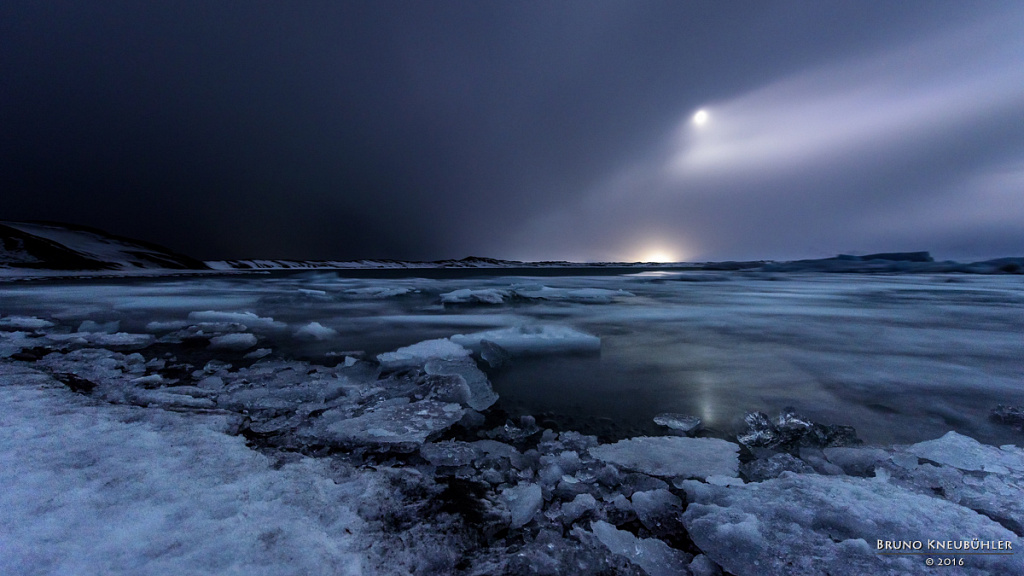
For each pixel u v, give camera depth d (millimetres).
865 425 2846
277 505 1692
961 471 2176
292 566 1334
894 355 4691
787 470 2213
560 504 1936
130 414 2590
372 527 1616
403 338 5805
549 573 1438
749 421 2869
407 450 2430
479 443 2516
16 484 1705
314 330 6090
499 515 1775
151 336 5656
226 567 1308
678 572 1519
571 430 2793
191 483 1810
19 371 3490
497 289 11961
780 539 1621
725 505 1883
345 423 2758
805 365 4289
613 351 4883
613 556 1551
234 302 10141
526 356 4629
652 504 1909
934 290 13578
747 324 6828
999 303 9773
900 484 2061
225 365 4238
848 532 1657
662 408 3156
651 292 13203
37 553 1314
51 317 7508
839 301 10406
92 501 1619
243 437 2408
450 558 1491
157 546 1381
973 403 3217
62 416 2473
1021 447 2514
